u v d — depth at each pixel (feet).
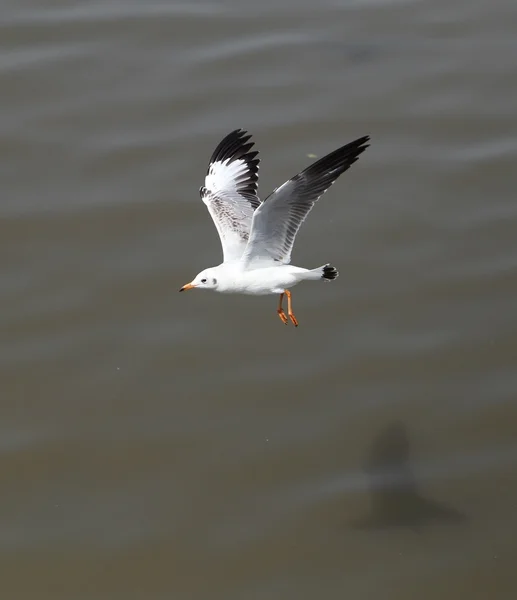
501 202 65.36
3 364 56.59
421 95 74.18
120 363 56.70
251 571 46.65
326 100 73.67
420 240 63.16
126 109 73.36
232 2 84.89
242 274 40.93
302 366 56.34
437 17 83.25
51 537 48.34
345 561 46.80
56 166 68.85
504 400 53.72
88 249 63.21
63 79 76.18
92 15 83.10
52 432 53.26
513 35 80.64
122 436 53.01
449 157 68.85
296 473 51.01
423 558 46.80
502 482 49.96
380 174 67.72
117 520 49.11
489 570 46.06
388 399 54.29
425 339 57.36
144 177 67.77
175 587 46.01
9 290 60.75
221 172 46.75
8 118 72.74
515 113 72.23
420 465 51.01
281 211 39.17
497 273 60.70
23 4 84.43
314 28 81.92
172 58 78.28
